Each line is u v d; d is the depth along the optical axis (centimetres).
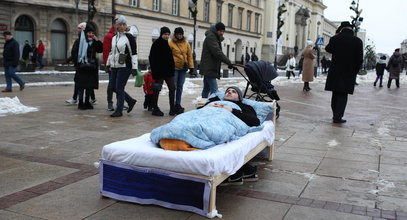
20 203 397
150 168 389
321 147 668
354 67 884
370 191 461
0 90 1399
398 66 2100
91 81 972
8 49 1334
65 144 629
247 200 423
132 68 884
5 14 2934
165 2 4384
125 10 3847
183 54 953
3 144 620
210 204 372
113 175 407
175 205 387
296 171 531
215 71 913
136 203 402
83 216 372
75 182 459
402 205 421
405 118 1023
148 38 4166
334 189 465
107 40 962
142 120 858
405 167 561
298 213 393
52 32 3325
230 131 439
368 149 662
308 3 9381
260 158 587
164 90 1488
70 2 3372
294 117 974
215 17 5425
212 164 367
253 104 566
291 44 8281
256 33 6806
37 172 490
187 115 451
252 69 862
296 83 2331
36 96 1249
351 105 1279
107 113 938
